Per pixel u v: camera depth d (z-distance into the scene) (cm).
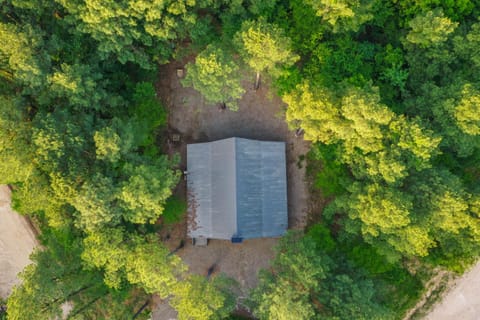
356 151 3300
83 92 3142
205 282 3166
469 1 3397
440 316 3866
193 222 3791
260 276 3288
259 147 3706
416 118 3098
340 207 3597
